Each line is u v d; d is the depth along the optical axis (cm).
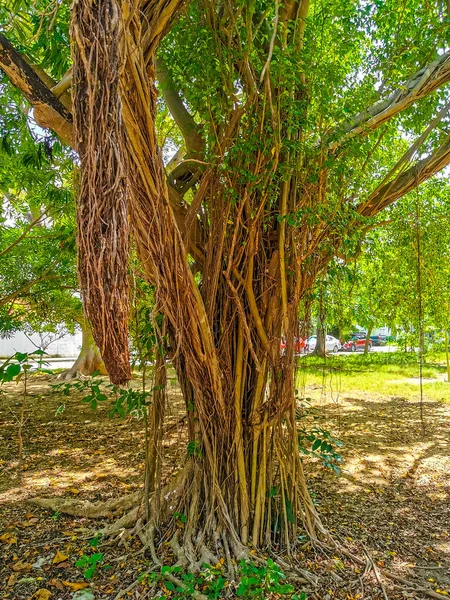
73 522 341
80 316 763
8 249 572
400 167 351
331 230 277
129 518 322
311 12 327
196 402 278
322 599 245
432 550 304
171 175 309
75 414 755
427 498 399
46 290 616
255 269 289
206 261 282
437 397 911
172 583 252
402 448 557
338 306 386
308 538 299
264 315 287
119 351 163
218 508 284
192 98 271
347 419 712
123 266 159
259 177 260
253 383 293
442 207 625
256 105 258
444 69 286
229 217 278
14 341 1744
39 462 501
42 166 502
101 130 152
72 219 561
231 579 253
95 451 544
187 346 254
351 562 283
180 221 291
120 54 163
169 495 316
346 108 267
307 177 273
